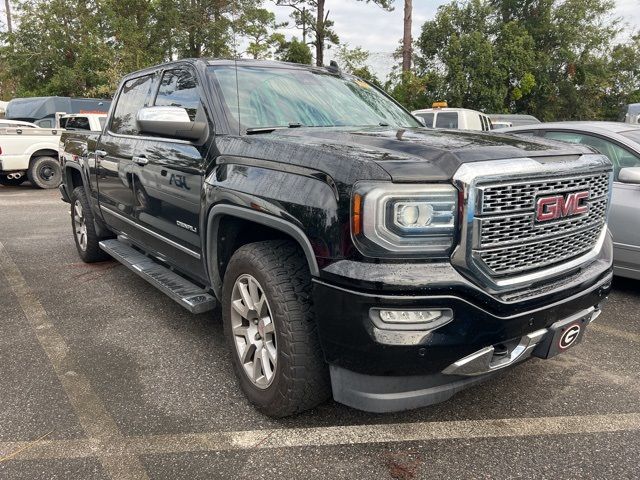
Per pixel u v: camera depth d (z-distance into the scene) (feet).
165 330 13.50
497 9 97.76
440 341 7.27
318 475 7.96
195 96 11.82
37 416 9.53
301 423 9.30
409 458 8.36
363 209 7.20
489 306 7.49
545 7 94.73
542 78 91.91
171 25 92.99
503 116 57.16
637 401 10.11
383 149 8.10
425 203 7.19
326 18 98.78
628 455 8.44
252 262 8.98
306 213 7.87
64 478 7.91
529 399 10.17
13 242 23.79
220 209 9.70
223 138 10.37
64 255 21.36
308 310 8.48
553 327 8.42
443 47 86.79
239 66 12.41
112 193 15.78
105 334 13.24
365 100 13.39
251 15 99.35
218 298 11.02
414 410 9.74
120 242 17.57
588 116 99.91
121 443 8.74
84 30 89.86
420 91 80.69
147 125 10.62
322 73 13.71
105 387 10.59
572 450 8.57
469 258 7.30
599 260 9.61
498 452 8.51
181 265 12.57
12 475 7.98
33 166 45.09
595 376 11.12
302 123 11.43
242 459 8.33
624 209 15.52
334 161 7.79
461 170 7.25
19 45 90.94
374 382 7.72
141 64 84.74
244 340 9.94
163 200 12.41
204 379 10.92
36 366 11.50
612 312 14.93
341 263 7.43
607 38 102.37
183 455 8.43
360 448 8.61
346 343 7.57
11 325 13.85
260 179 8.90
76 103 60.85
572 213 8.53
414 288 7.07
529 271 8.15
